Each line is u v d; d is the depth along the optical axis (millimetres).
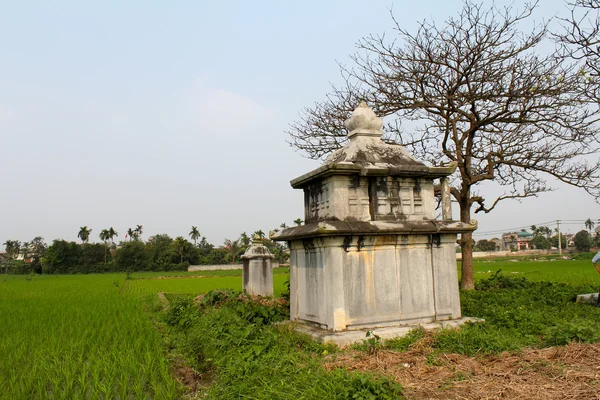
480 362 7027
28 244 113188
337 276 9125
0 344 11391
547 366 6438
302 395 5914
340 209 9562
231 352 8758
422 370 6762
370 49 19547
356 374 6039
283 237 10820
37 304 22000
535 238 117688
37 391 7984
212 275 62062
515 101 18094
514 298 13953
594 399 5230
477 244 138875
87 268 82750
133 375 8516
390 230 9453
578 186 18062
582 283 21422
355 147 10297
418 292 9859
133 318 15617
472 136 19094
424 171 10086
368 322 9305
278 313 12742
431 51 18641
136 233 98688
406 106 19344
